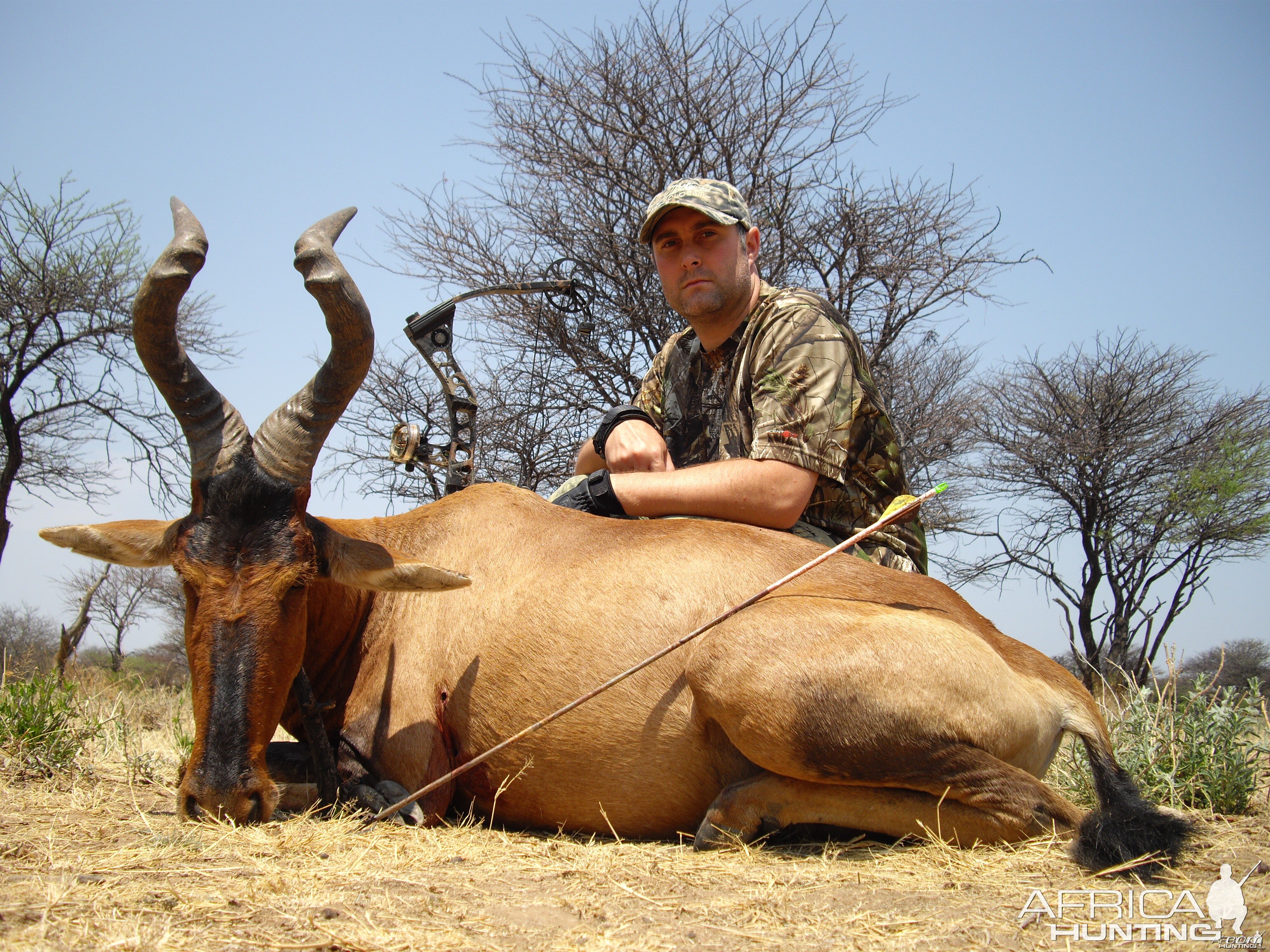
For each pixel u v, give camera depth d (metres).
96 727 5.12
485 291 5.07
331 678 3.96
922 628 3.26
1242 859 3.04
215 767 3.20
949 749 3.14
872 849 3.22
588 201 13.38
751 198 13.40
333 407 3.45
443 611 3.86
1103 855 2.91
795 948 2.29
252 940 2.20
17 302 16.98
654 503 4.16
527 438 13.07
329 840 3.10
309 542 3.44
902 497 3.83
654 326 12.77
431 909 2.49
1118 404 18.98
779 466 4.15
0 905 2.35
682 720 3.42
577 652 3.56
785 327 4.44
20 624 22.94
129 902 2.41
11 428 17.50
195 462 3.40
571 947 2.25
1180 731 4.20
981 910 2.57
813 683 3.18
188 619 3.44
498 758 3.61
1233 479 17.73
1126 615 18.61
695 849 3.28
